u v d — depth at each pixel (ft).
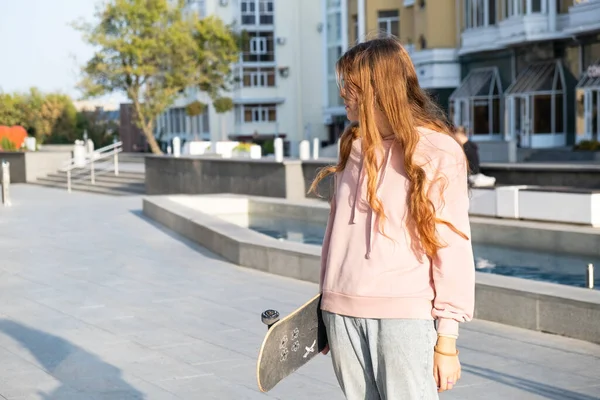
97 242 41.73
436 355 8.63
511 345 19.36
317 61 191.72
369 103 8.66
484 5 117.29
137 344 20.77
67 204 66.54
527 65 113.29
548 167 48.49
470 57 124.77
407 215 8.57
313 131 191.83
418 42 132.05
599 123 98.22
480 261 35.17
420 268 8.59
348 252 8.87
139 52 137.08
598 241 34.91
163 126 218.79
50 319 24.07
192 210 46.65
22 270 33.45
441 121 8.87
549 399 15.46
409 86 8.84
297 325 9.05
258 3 189.16
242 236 34.53
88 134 183.42
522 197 41.09
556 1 105.09
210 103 189.67
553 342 19.53
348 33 158.30
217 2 189.47
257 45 189.67
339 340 8.93
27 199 73.97
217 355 19.48
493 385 16.39
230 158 71.97
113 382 17.49
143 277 31.09
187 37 142.10
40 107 178.50
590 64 102.01
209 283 29.37
